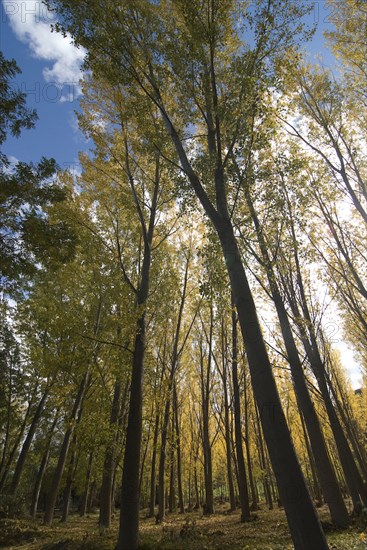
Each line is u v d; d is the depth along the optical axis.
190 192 8.11
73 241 8.54
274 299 9.79
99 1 7.39
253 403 24.34
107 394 9.83
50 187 8.30
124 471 7.57
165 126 8.30
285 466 4.33
